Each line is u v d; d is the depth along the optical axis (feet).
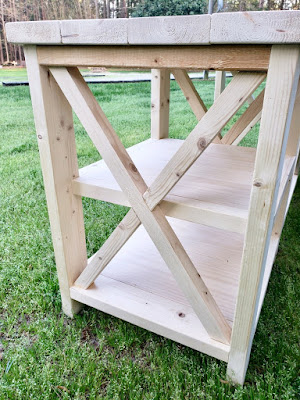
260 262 2.15
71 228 3.14
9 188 6.11
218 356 2.65
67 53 2.28
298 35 1.52
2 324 3.26
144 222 2.54
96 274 3.14
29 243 4.45
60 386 2.64
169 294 3.21
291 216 5.56
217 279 3.38
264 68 1.72
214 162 3.56
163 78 4.55
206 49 1.82
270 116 1.79
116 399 2.52
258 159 1.91
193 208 2.37
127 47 2.05
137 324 2.98
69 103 2.71
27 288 3.67
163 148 4.27
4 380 2.67
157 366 2.83
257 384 2.60
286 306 3.44
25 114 12.57
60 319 3.34
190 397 2.56
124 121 11.32
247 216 2.19
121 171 2.47
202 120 2.02
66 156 2.88
